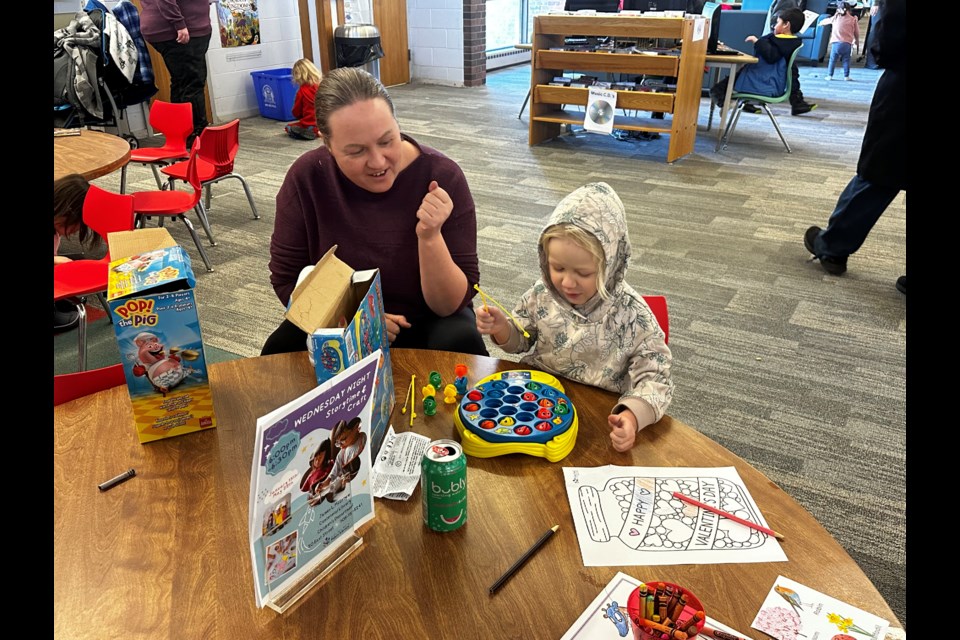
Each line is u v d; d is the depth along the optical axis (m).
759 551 0.93
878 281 3.35
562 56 5.41
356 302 1.17
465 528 0.96
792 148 5.67
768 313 3.04
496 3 9.46
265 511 0.78
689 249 3.71
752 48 7.31
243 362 1.36
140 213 3.11
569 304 1.36
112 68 4.87
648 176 4.96
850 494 2.00
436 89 8.19
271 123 6.57
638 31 5.02
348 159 1.49
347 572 0.89
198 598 0.85
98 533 0.95
